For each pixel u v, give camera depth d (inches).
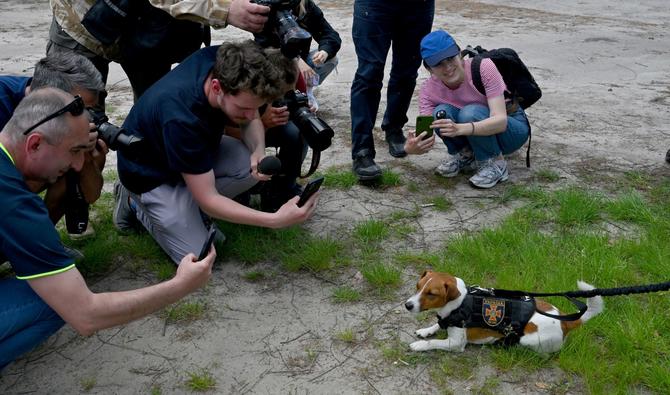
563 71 298.5
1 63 305.9
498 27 395.5
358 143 178.9
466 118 168.4
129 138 118.0
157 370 112.0
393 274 134.4
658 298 124.0
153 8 145.4
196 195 122.7
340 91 270.2
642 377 105.1
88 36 150.8
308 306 128.5
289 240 149.7
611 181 180.4
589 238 144.0
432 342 111.8
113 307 90.7
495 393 104.2
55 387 108.7
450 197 172.6
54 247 87.9
